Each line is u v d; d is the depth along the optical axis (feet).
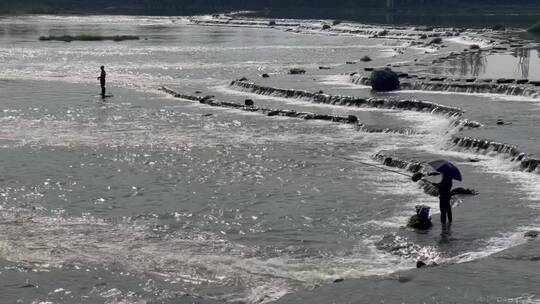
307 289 67.67
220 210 96.32
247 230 88.07
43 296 68.69
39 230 87.35
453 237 81.46
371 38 464.24
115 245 82.43
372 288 65.57
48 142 140.05
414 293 63.72
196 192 105.40
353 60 311.47
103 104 189.06
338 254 79.46
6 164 121.08
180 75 258.98
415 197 101.04
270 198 102.12
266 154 130.31
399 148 130.82
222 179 112.98
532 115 148.36
